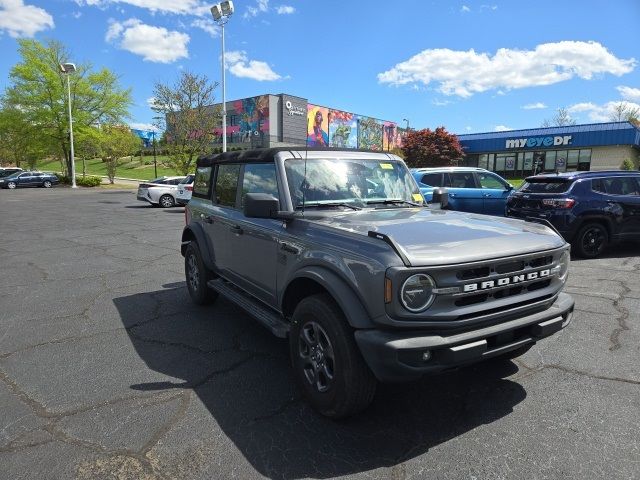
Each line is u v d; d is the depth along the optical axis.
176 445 2.80
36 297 6.04
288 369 3.86
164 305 5.66
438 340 2.57
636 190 8.70
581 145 42.41
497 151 48.19
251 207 3.28
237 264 4.39
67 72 38.94
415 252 2.64
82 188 39.78
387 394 3.44
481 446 2.79
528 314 2.99
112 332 4.73
